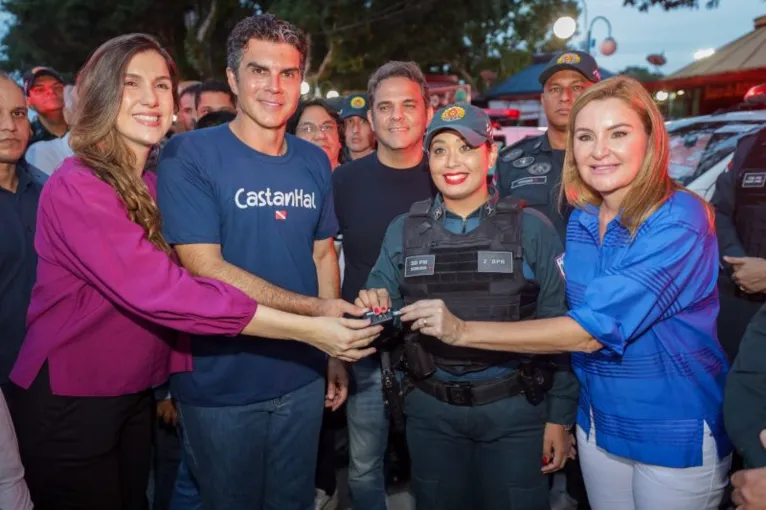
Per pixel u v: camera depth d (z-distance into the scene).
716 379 1.88
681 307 1.81
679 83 9.92
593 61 3.21
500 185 3.33
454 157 2.15
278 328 1.98
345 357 2.00
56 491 2.04
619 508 2.07
